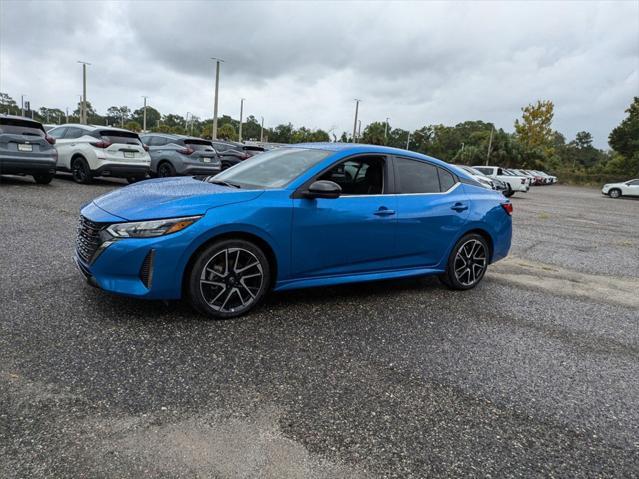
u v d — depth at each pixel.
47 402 2.40
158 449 2.12
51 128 13.20
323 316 3.93
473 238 5.02
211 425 2.32
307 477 2.01
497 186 22.59
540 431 2.51
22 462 1.97
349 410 2.56
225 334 3.39
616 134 59.06
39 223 6.66
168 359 2.95
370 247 4.25
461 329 3.90
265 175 4.15
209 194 3.61
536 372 3.21
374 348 3.38
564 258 7.55
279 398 2.62
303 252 3.88
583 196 31.78
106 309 3.64
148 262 3.33
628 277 6.45
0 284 4.01
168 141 13.96
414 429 2.43
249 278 3.72
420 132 96.56
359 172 4.29
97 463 2.00
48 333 3.16
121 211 3.42
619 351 3.70
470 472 2.14
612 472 2.22
